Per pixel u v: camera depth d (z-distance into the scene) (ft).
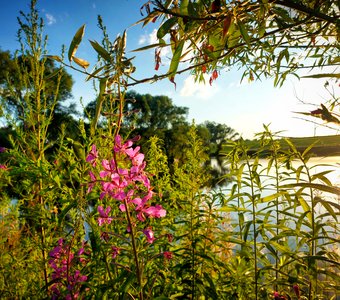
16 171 6.17
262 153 6.99
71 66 3.30
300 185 3.94
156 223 7.12
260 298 6.31
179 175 8.40
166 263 6.84
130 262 6.35
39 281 8.01
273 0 3.94
